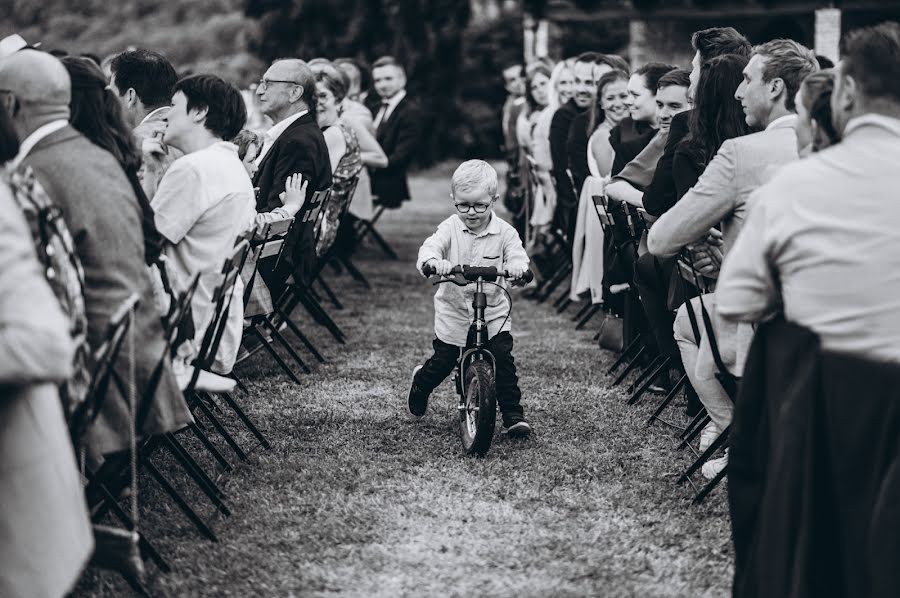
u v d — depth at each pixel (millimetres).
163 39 47375
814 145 4438
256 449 6418
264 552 4898
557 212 11258
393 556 4867
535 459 6273
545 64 13602
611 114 9766
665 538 5070
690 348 5738
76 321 3982
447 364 6773
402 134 14195
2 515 3396
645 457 6309
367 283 12648
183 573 4668
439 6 29875
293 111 8812
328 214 10000
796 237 3625
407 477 5938
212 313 5117
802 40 17438
